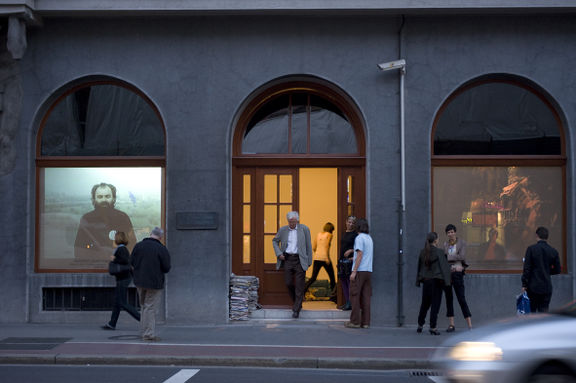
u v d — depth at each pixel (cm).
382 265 1159
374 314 1155
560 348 553
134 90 1203
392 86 1173
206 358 860
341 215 1224
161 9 1134
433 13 1151
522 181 1188
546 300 994
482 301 1150
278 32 1182
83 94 1213
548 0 1120
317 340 1004
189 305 1157
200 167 1173
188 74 1181
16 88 1181
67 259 1193
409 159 1166
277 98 1238
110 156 1202
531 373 552
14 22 1131
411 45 1176
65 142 1207
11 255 1166
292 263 1188
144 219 1195
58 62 1184
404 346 953
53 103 1205
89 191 1199
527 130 1192
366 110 1176
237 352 899
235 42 1184
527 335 566
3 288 1165
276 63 1181
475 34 1173
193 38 1182
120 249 1090
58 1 1133
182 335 1044
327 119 1234
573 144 1160
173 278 1160
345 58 1180
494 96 1201
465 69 1173
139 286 976
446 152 1191
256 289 1198
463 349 582
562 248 1177
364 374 816
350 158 1205
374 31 1180
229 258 1184
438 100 1172
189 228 1162
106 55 1184
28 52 1183
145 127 1203
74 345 944
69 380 751
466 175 1189
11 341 977
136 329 1109
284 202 1226
